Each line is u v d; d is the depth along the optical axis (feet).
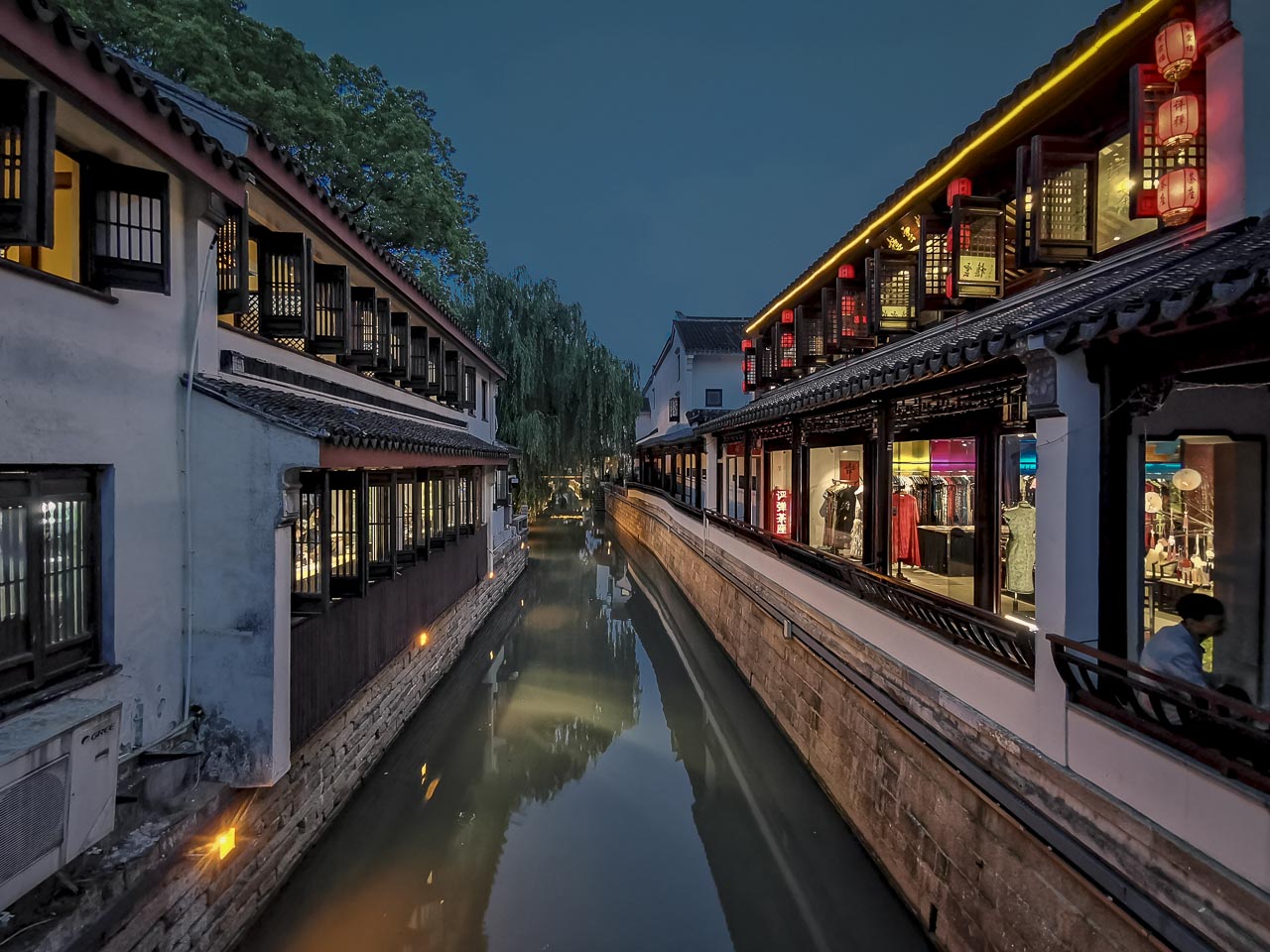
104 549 15.16
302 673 20.13
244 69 46.96
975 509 20.18
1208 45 15.62
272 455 17.78
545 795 28.96
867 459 27.48
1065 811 13.39
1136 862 11.62
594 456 90.84
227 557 17.87
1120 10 16.74
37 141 11.66
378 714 28.50
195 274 17.99
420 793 28.76
